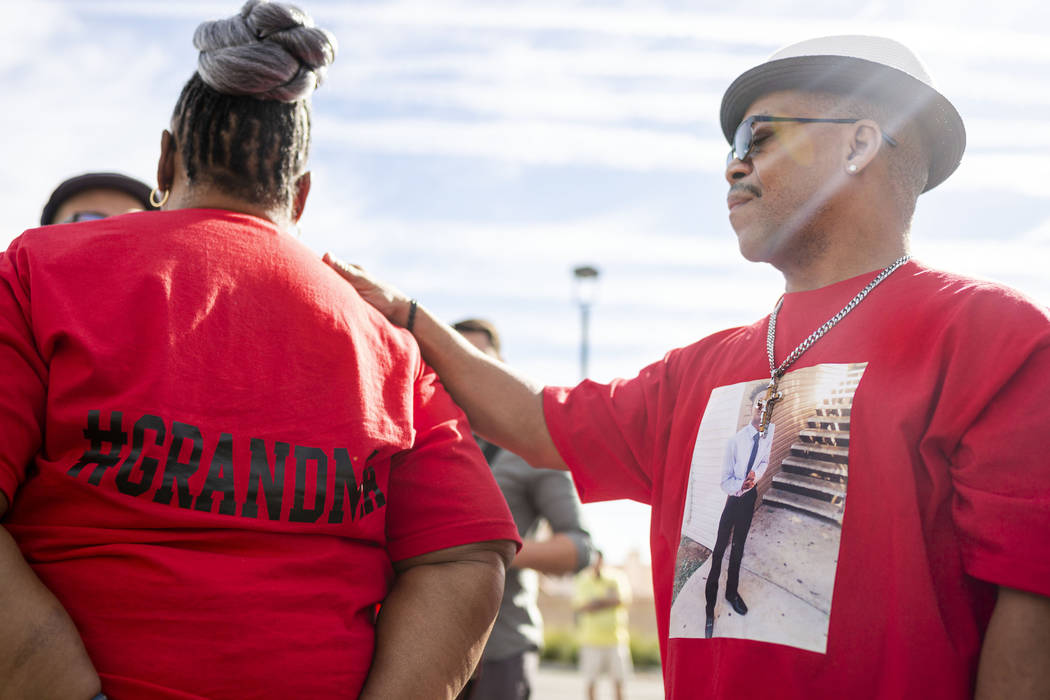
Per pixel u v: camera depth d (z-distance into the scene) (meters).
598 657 9.96
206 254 1.41
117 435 1.25
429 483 1.55
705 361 1.86
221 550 1.26
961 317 1.44
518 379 2.01
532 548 3.16
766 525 1.52
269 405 1.35
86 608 1.20
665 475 1.79
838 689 1.36
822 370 1.57
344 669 1.31
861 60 1.72
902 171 1.75
